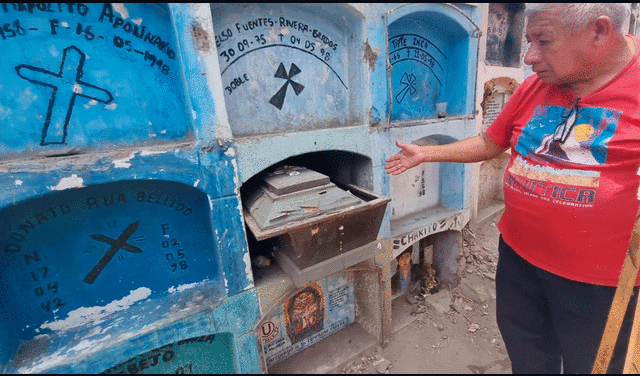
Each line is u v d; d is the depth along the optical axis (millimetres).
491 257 3102
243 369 1666
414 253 2785
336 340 2273
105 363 1299
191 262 1609
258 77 1569
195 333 1472
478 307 2535
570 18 804
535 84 1106
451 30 2287
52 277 1315
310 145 1622
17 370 1182
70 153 1188
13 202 1062
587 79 908
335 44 1800
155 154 1239
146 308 1491
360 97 1854
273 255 1771
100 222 1359
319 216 1369
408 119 2299
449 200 2836
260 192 1586
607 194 888
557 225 1001
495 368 1964
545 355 1318
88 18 1146
